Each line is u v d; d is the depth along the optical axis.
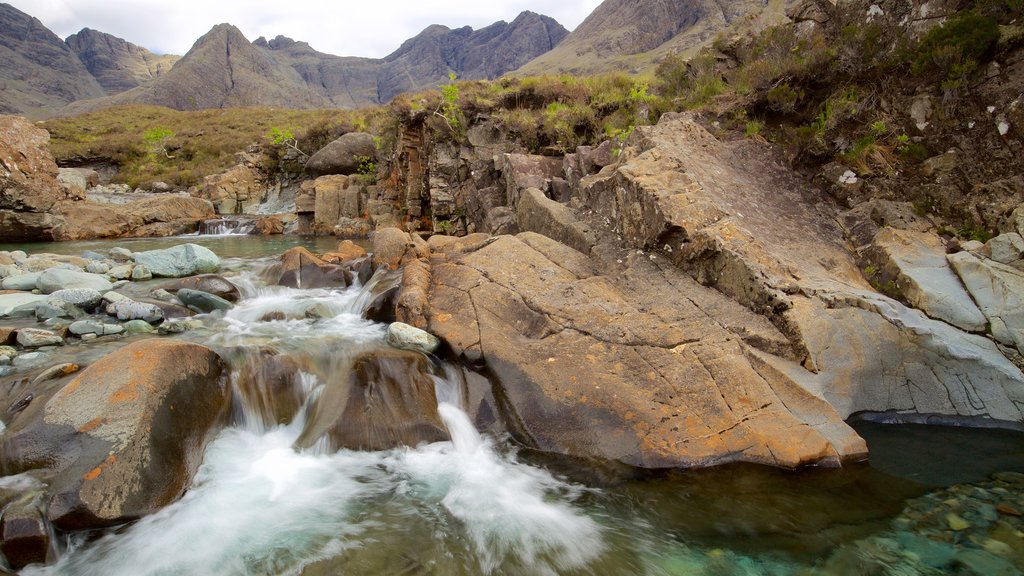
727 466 4.61
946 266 6.34
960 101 7.44
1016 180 6.66
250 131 39.56
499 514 4.29
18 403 4.82
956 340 5.49
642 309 6.26
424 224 19.52
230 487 4.49
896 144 7.91
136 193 25.91
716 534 4.01
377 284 8.27
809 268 6.61
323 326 7.54
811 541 3.88
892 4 8.59
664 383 5.20
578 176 11.13
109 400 4.29
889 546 3.79
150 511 3.99
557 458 4.93
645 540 3.98
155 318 7.53
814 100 9.22
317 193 21.66
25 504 3.61
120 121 42.88
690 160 8.19
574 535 4.05
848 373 5.41
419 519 4.21
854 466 4.70
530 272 7.10
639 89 15.56
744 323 5.78
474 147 16.91
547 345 5.83
